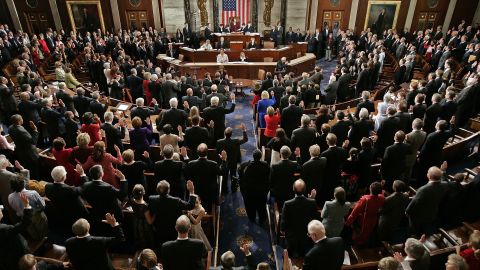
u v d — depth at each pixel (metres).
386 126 5.74
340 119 5.73
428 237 4.70
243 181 4.91
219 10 19.55
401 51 14.85
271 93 8.61
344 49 16.62
